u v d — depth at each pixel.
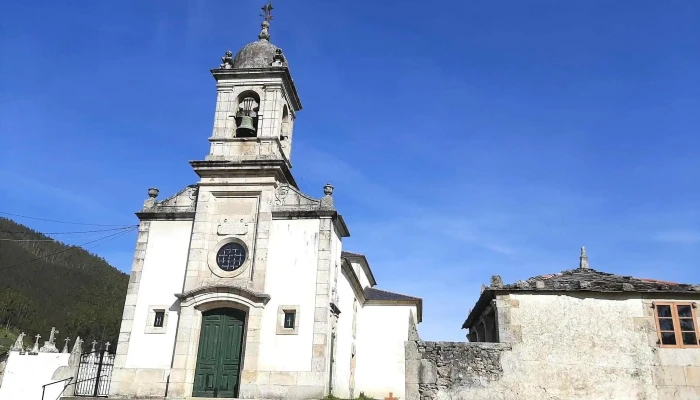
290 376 18.77
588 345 15.09
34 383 24.02
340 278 23.84
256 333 19.28
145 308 20.59
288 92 24.30
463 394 14.83
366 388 30.39
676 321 15.18
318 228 20.77
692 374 14.63
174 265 21.12
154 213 21.94
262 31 25.52
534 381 14.83
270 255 20.59
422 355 15.30
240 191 21.69
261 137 22.27
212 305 20.06
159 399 18.78
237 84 23.38
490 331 17.73
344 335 25.45
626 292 15.52
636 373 14.74
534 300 15.70
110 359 22.06
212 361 19.59
